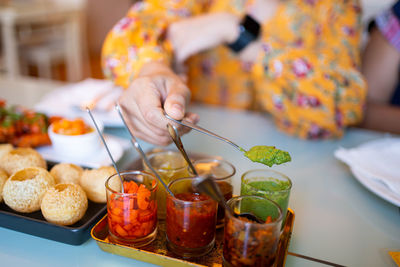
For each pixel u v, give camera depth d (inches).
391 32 53.6
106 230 24.7
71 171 28.7
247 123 48.7
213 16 44.6
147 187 24.8
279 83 42.2
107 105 47.1
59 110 46.4
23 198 24.8
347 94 42.5
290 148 41.4
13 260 22.7
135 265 22.7
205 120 49.2
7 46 131.7
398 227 27.9
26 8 139.4
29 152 30.4
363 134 46.4
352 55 46.2
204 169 27.7
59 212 23.5
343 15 46.7
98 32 161.2
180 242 22.1
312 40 45.2
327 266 23.1
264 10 47.3
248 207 22.0
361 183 33.9
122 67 41.1
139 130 29.2
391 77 54.5
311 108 42.1
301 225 27.6
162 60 39.1
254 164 36.7
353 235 26.6
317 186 33.4
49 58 140.9
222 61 59.1
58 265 22.5
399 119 48.3
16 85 60.1
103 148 37.8
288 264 23.1
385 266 23.4
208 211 21.9
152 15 46.6
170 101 25.2
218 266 21.8
